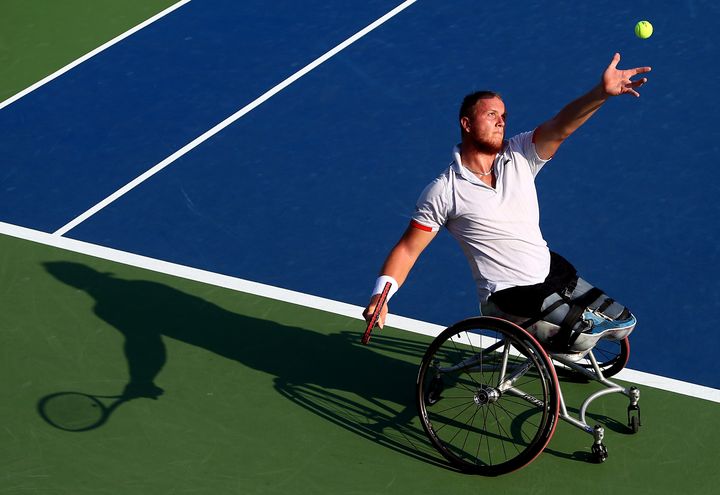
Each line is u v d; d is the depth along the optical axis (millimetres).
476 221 7363
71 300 9438
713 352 8508
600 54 12422
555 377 7000
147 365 8633
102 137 11875
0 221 10656
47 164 11500
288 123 11836
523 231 7398
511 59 12508
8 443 7848
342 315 9195
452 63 12562
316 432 7898
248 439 7844
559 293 7324
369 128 11641
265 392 8312
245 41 13375
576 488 7277
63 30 13898
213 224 10453
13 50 13555
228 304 9359
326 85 12398
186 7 14219
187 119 12062
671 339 8664
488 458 7617
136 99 12469
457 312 9172
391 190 10734
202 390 8352
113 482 7477
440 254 9836
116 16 14148
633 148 10898
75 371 8586
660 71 11984
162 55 13234
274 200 10719
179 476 7520
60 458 7699
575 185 10500
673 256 9539
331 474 7512
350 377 8469
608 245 9742
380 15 13625
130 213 10672
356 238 10148
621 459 7504
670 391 8133
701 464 7438
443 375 8438
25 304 9406
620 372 8344
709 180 10383
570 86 11945
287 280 9672
